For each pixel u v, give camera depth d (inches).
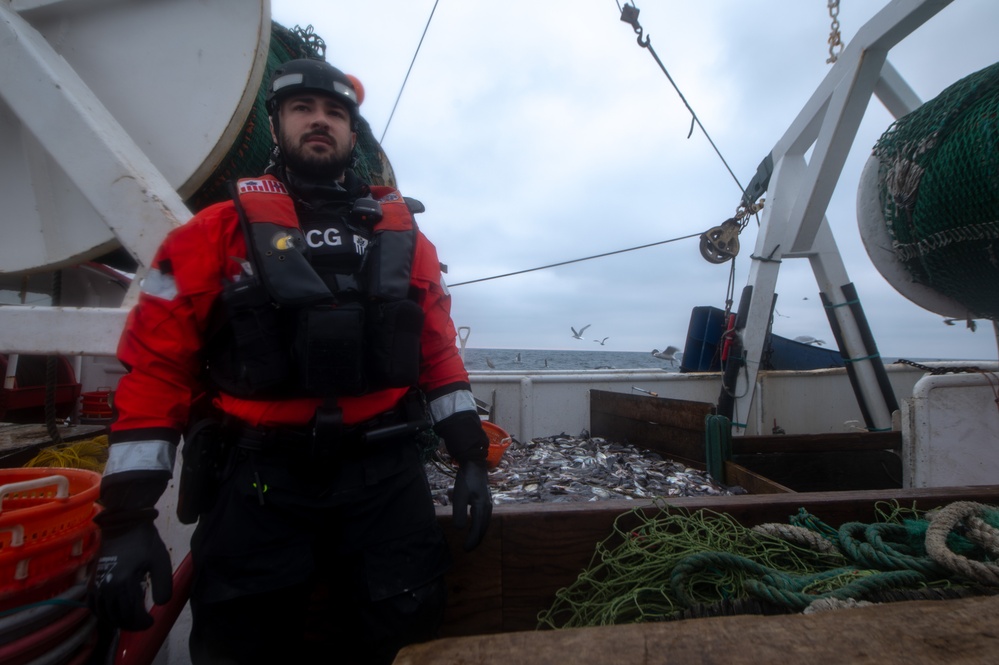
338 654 84.0
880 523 89.9
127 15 115.2
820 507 94.7
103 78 116.2
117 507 59.5
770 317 260.1
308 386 63.7
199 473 67.5
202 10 114.4
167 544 93.2
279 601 66.9
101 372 259.4
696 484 185.3
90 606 58.3
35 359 243.0
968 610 51.4
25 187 117.1
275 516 66.5
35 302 221.3
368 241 72.4
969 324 206.7
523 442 273.4
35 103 100.6
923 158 166.9
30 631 63.1
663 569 81.5
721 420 194.5
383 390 71.8
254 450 67.2
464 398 79.4
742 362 259.1
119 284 212.5
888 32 198.4
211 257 65.6
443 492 176.1
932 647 45.9
